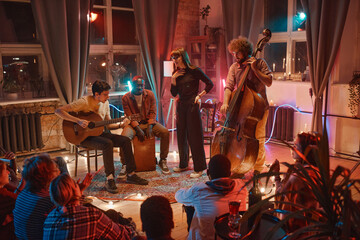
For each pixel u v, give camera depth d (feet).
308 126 18.70
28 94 17.81
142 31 19.92
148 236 4.88
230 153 12.41
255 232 6.39
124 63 21.90
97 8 20.31
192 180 14.55
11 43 17.21
